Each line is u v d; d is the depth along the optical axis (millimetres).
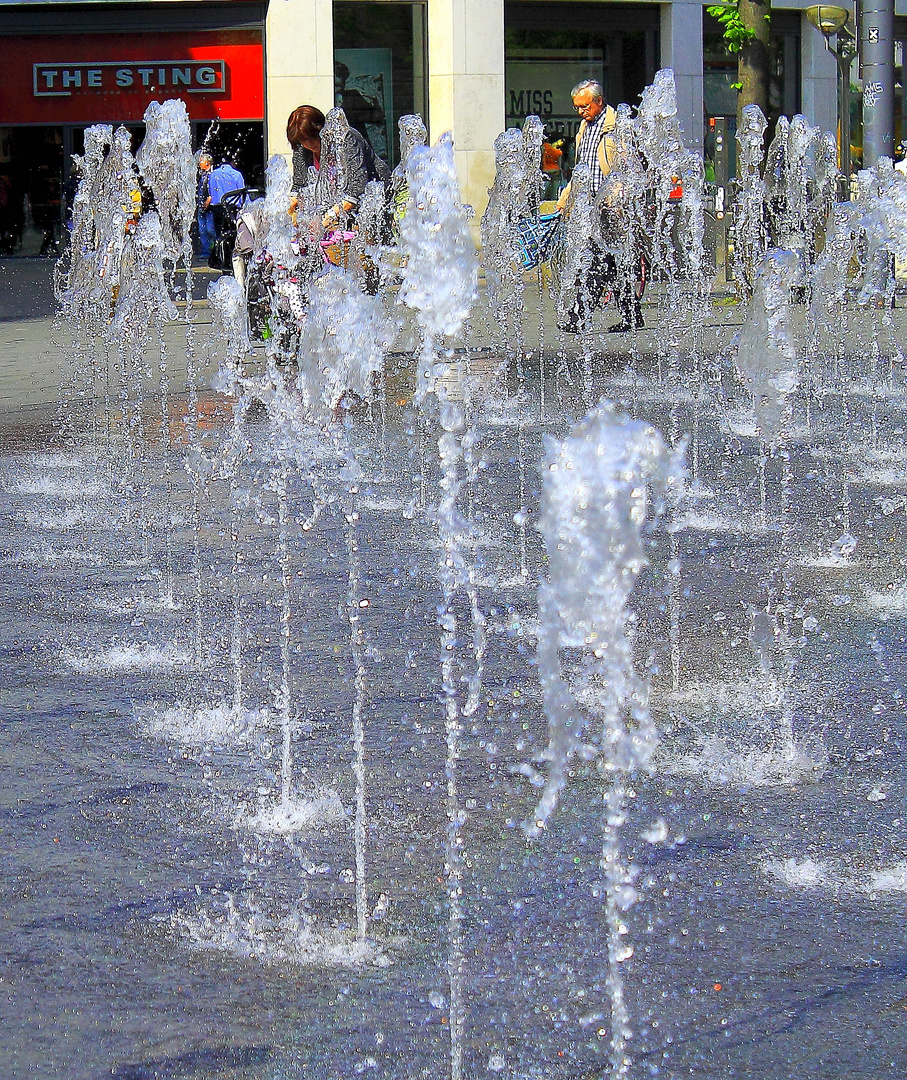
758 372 8992
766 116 23297
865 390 14289
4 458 11016
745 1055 3258
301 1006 3473
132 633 6574
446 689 5723
